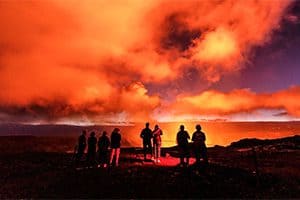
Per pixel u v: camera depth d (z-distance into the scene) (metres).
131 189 15.62
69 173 19.00
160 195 14.89
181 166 18.78
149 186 15.86
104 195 15.06
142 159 22.28
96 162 22.20
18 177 18.91
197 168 18.09
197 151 18.08
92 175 17.97
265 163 23.72
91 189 15.87
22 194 15.41
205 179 16.56
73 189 16.06
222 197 14.70
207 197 14.69
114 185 16.20
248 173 18.00
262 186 16.41
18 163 23.17
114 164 20.02
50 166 22.20
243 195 14.95
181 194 14.98
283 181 17.36
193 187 15.66
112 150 19.64
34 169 21.12
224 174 17.41
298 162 24.28
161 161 21.44
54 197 15.00
